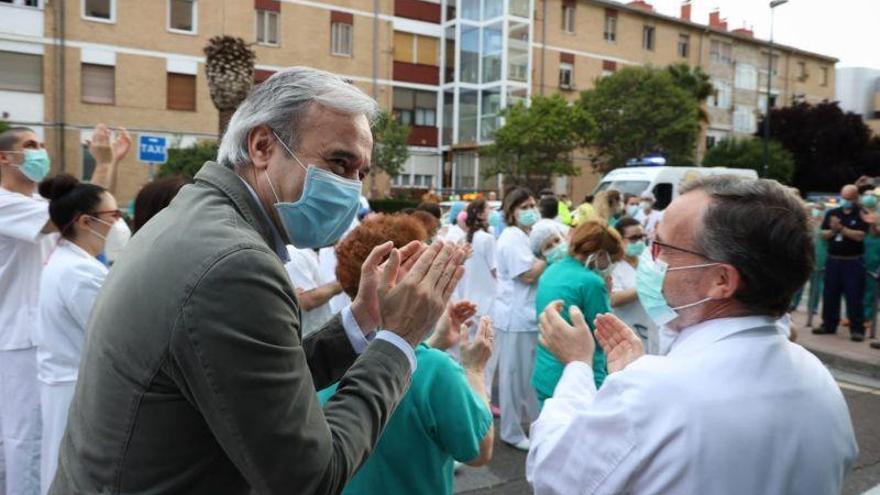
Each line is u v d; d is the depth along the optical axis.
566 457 1.50
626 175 15.96
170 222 1.34
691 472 1.30
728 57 40.00
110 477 1.25
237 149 1.50
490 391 5.88
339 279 2.22
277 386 1.20
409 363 1.51
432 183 30.89
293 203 1.48
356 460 1.33
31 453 3.56
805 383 1.41
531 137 23.44
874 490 4.19
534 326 4.94
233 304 1.19
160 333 1.20
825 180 37.84
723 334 1.45
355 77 27.78
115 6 22.42
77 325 3.00
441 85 30.53
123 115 22.72
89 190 3.09
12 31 20.88
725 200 1.48
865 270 8.16
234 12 24.56
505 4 28.80
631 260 5.17
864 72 49.50
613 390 1.46
